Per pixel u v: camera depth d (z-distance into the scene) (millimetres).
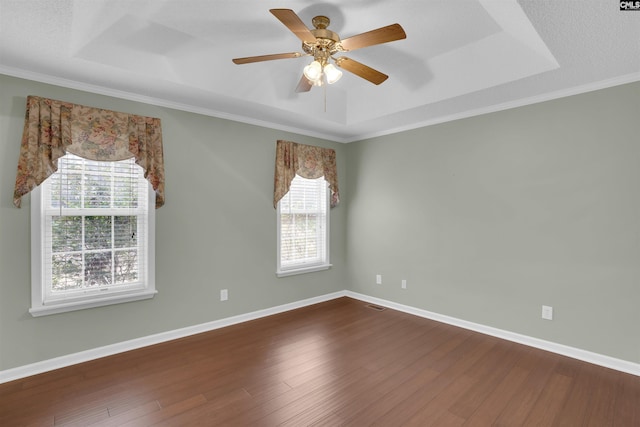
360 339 3264
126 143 2902
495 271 3348
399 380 2480
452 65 2994
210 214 3488
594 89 2754
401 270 4188
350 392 2316
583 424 1984
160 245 3154
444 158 3746
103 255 2893
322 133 4477
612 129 2682
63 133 2602
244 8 2252
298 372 2596
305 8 2258
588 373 2590
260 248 3910
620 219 2650
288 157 4102
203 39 2668
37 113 2512
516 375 2559
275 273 4055
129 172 3016
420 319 3867
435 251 3840
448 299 3727
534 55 2525
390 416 2053
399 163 4199
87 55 2334
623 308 2635
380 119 3814
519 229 3184
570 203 2889
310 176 4328
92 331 2803
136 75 2596
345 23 2449
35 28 1993
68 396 2244
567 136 2900
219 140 3545
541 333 3045
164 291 3186
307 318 3891
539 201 3061
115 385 2389
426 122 3883
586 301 2807
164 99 3137
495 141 3338
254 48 2830
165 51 2648
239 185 3711
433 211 3855
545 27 1961
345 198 4871
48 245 2639
